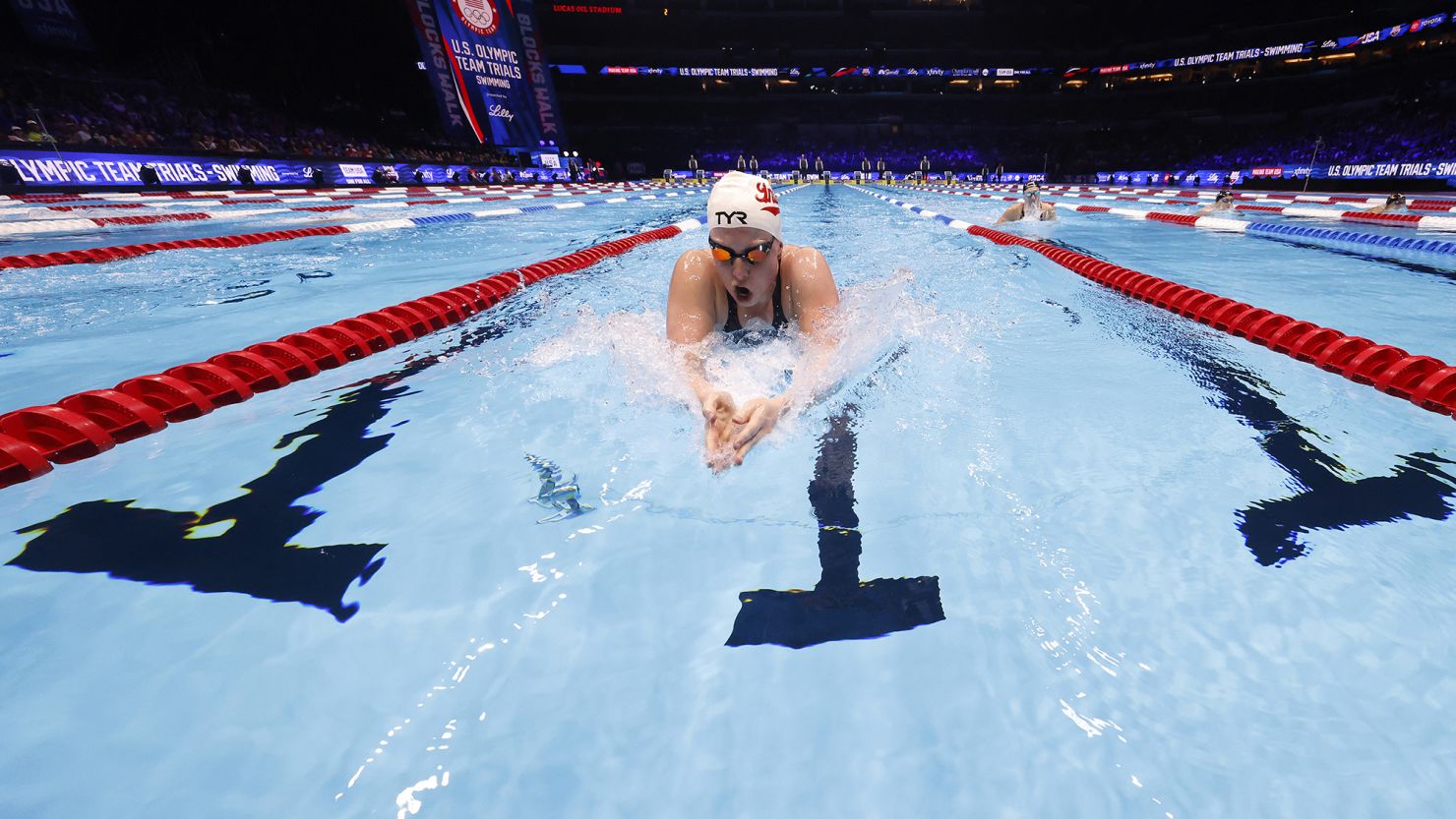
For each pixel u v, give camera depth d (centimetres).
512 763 87
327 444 183
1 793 80
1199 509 141
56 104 1376
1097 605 113
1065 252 526
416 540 135
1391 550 126
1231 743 87
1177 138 3067
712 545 132
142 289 407
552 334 282
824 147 3922
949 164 3716
